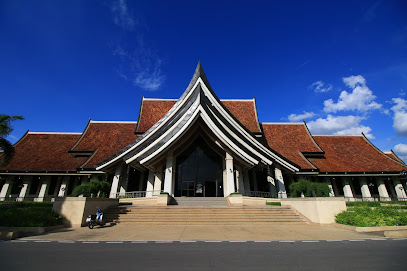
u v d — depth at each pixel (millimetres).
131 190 21094
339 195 23438
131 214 12820
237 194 15875
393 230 8852
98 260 5102
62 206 11305
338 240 7594
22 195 20984
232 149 17125
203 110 17281
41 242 7324
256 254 5625
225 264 4770
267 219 12281
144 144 17594
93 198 12227
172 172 18203
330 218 11461
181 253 5734
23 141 25188
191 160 19719
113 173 21203
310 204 12109
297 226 11023
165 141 16672
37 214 10789
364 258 5242
